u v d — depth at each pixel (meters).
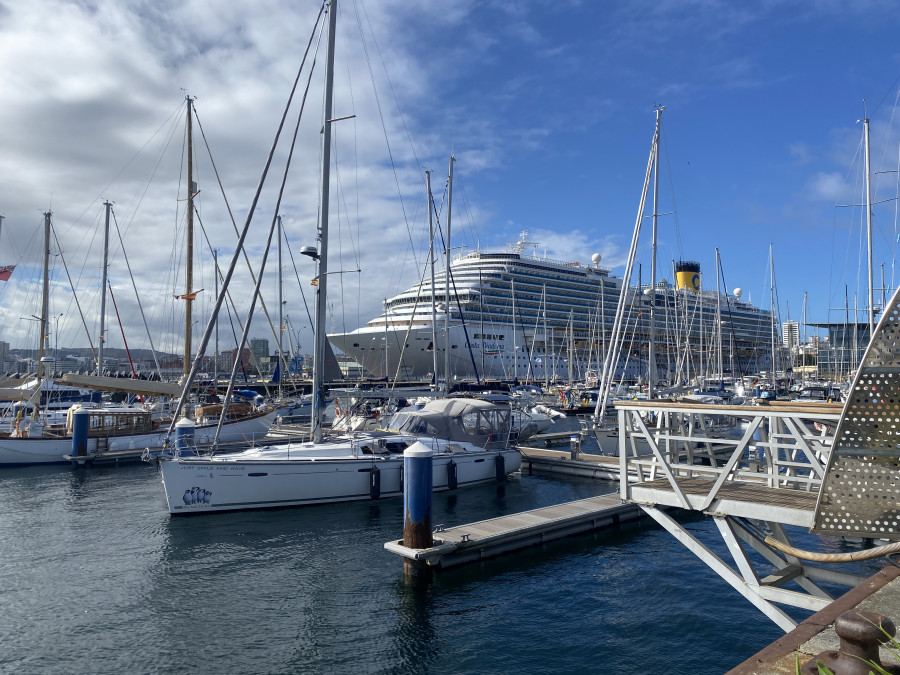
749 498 7.86
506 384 51.47
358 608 10.84
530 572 12.63
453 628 10.09
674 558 13.52
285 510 17.17
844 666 2.69
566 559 13.44
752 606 10.94
